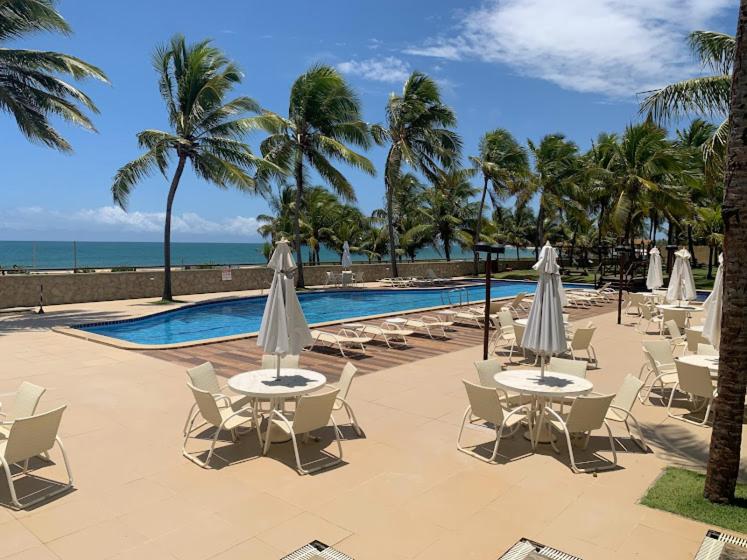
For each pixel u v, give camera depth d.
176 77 19.34
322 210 39.12
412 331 13.20
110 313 16.38
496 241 41.25
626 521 4.17
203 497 4.50
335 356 10.56
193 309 18.92
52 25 14.88
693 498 4.52
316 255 39.19
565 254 50.19
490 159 33.19
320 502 4.44
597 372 9.60
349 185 25.17
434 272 34.25
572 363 6.78
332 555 3.66
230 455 5.41
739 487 4.81
